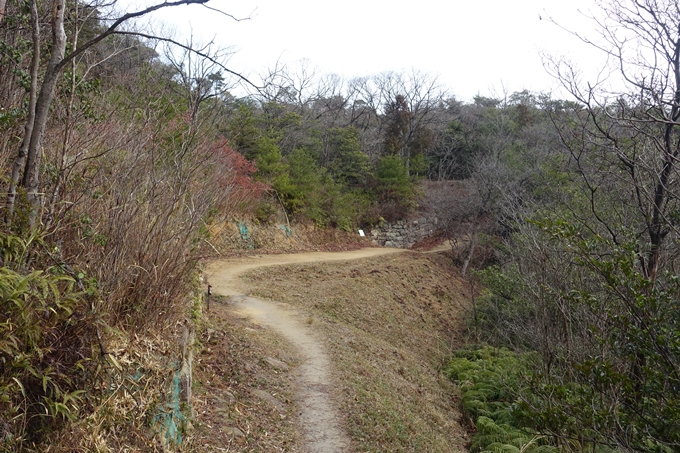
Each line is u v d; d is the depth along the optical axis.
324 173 31.09
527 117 40.81
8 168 4.39
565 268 8.16
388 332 15.36
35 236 3.58
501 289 15.96
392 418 7.84
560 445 7.64
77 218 4.26
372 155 40.53
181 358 5.29
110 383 3.91
